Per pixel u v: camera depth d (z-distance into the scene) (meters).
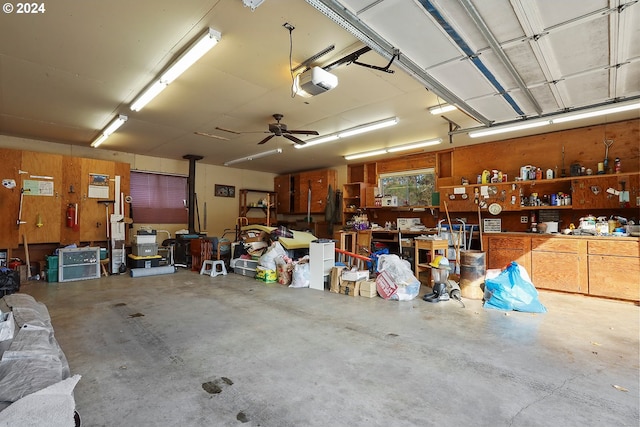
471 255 4.80
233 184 9.99
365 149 7.45
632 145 5.11
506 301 4.13
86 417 1.85
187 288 5.32
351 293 4.91
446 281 4.93
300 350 2.83
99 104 4.62
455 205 6.76
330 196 9.06
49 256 5.93
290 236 6.98
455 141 6.55
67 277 5.90
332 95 4.30
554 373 2.44
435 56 2.84
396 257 5.06
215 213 9.54
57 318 3.68
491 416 1.90
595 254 4.73
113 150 7.63
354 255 5.64
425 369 2.49
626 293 4.46
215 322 3.58
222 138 6.50
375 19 2.36
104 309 4.06
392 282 4.71
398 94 4.26
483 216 6.68
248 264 6.52
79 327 3.38
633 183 4.97
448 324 3.56
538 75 3.16
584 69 3.03
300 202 10.05
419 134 6.14
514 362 2.62
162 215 8.55
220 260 6.76
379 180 8.53
